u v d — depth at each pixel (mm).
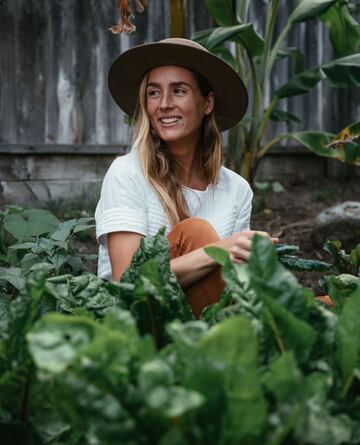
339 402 1243
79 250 4863
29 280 1302
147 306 1456
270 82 7320
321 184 7707
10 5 6125
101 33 6480
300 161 7770
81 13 6395
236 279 1394
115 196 2496
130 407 1017
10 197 6219
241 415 1026
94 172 6598
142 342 1101
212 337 1057
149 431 1022
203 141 2709
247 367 1064
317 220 5293
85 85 6465
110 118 6594
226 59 5211
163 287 1528
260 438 1038
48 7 6266
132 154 2582
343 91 7750
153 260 1502
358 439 1108
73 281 1654
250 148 5090
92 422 974
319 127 7676
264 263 1274
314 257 5051
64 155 6453
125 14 3885
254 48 4762
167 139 2545
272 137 7504
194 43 2590
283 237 5438
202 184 2705
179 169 2645
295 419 1003
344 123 7785
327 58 7492
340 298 1930
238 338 1060
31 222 3484
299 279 4434
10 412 1314
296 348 1243
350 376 1266
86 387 991
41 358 1027
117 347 1059
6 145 6152
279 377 1071
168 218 2496
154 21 6672
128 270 1656
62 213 5945
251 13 7043
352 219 5176
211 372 1024
